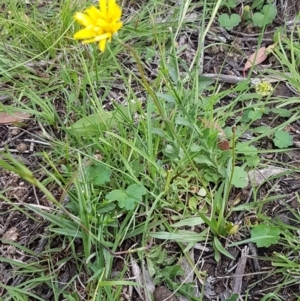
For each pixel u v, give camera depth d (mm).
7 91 316
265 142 291
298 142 291
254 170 272
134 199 249
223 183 262
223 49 339
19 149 298
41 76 324
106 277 240
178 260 250
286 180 275
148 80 323
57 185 278
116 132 288
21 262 253
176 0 357
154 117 293
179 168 267
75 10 339
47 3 361
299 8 349
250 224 257
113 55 297
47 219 258
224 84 323
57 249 255
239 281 245
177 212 260
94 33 199
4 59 323
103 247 245
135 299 241
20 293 242
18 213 274
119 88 320
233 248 253
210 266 250
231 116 302
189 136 277
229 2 354
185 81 309
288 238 245
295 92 312
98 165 269
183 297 239
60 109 313
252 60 331
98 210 252
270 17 343
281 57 308
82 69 323
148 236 253
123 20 348
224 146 277
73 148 283
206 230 253
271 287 241
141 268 247
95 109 295
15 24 336
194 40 344
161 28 339
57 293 242
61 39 332
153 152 273
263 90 283
